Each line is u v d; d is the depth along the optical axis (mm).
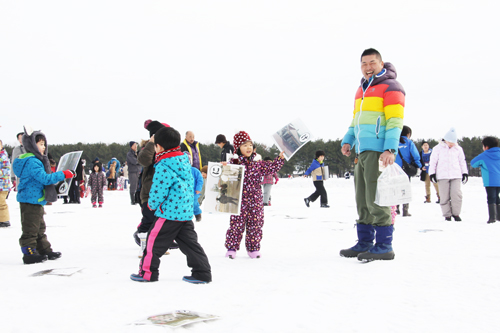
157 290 3352
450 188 8562
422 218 9047
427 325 2549
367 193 4727
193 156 9766
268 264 4492
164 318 2576
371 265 4293
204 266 3656
